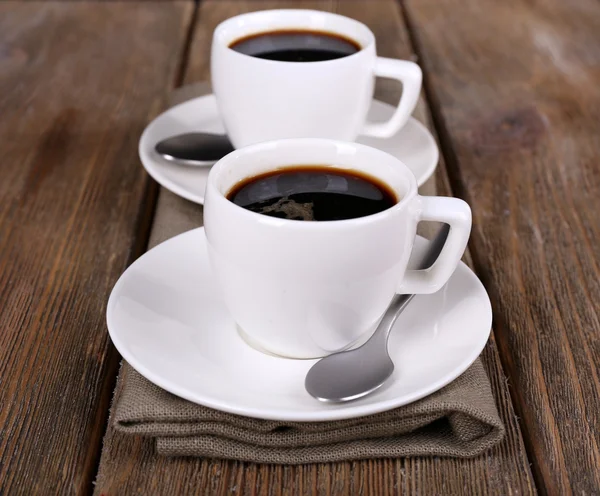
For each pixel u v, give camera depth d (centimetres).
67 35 83
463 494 40
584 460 41
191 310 44
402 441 41
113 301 43
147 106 69
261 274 41
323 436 40
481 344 41
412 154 58
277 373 42
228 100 57
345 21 60
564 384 44
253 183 44
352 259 41
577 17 90
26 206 56
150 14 89
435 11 91
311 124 56
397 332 43
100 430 43
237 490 40
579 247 54
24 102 69
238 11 90
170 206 54
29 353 46
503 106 70
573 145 64
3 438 41
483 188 59
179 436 40
